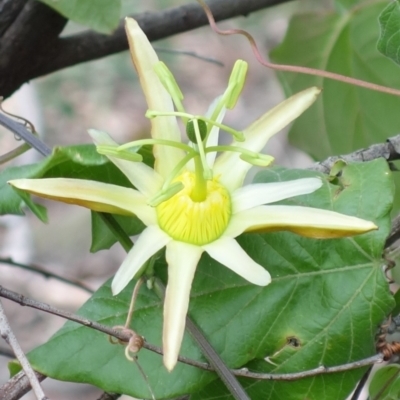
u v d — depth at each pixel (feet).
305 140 1.44
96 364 1.08
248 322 1.11
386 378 1.15
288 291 1.12
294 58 1.44
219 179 1.10
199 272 1.11
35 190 1.05
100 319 1.10
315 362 1.11
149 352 1.09
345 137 1.43
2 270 3.04
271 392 1.11
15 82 1.37
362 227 1.05
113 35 1.39
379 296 1.11
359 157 1.21
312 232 1.06
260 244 1.13
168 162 1.10
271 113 1.11
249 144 1.11
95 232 1.15
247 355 1.11
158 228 1.08
